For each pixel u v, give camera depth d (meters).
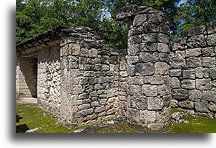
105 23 12.05
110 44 11.46
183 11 11.16
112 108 5.54
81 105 4.68
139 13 3.45
